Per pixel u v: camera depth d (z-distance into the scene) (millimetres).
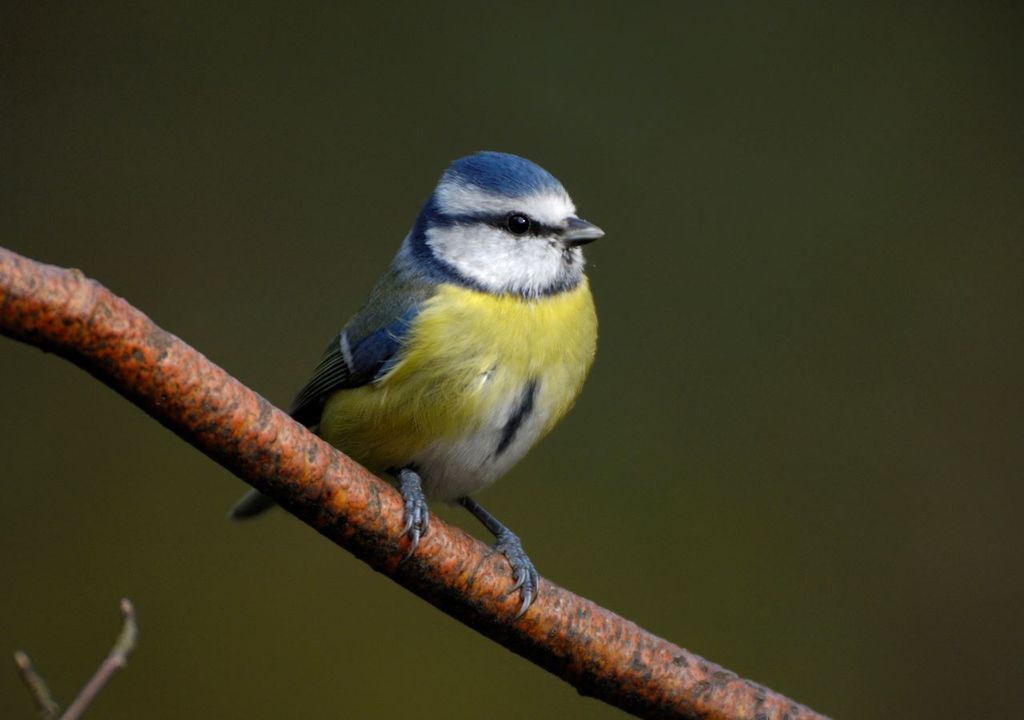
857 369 11109
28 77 11750
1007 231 11477
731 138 11812
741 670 9969
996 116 11859
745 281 11375
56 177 11477
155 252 11359
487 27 12117
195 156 11719
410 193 11727
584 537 10422
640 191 11562
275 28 12164
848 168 11734
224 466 4566
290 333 11203
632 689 5098
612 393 10984
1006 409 10891
